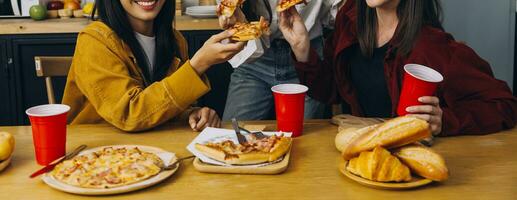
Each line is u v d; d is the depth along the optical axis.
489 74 1.69
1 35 3.34
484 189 1.13
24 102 3.48
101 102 1.58
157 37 1.84
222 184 1.17
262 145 1.30
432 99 1.35
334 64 1.86
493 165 1.26
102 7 1.70
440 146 1.40
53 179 1.17
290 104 1.45
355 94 1.89
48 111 1.33
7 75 3.40
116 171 1.18
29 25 3.32
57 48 3.38
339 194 1.11
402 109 1.39
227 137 1.42
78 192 1.11
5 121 3.51
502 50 3.51
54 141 1.28
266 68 2.51
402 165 1.14
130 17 1.77
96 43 1.63
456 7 3.47
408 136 1.17
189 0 3.79
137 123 1.51
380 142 1.17
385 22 1.78
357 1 1.79
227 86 3.50
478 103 1.54
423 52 1.68
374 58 1.82
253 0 2.30
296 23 1.82
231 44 1.51
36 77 3.44
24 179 1.21
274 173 1.21
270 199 1.09
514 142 1.43
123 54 1.67
